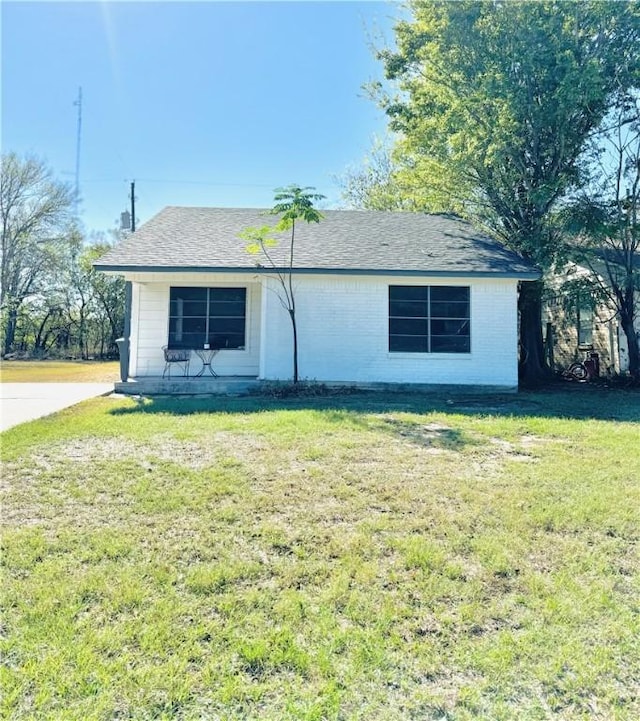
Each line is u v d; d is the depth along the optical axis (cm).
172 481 405
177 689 179
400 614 227
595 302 1207
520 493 383
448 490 390
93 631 211
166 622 218
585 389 1105
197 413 711
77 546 291
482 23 1128
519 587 252
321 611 229
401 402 856
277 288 1023
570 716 171
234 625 217
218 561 275
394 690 181
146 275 1064
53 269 2808
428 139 1221
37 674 185
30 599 235
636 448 526
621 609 233
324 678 186
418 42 1261
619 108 1145
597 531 318
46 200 2848
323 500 368
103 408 767
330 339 1028
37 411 746
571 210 1134
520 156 1178
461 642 208
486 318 1038
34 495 373
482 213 1314
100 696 176
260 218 1268
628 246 1190
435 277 1001
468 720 168
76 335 2839
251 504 358
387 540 303
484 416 709
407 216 1338
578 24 1099
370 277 1020
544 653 202
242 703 174
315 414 694
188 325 1100
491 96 1084
